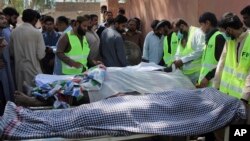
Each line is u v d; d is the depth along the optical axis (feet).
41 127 9.96
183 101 11.07
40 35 18.63
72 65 16.94
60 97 13.10
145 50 22.08
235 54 13.39
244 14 13.02
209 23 16.72
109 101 10.98
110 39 19.84
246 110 12.39
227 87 13.65
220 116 11.02
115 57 19.99
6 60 17.44
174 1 29.19
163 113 10.77
